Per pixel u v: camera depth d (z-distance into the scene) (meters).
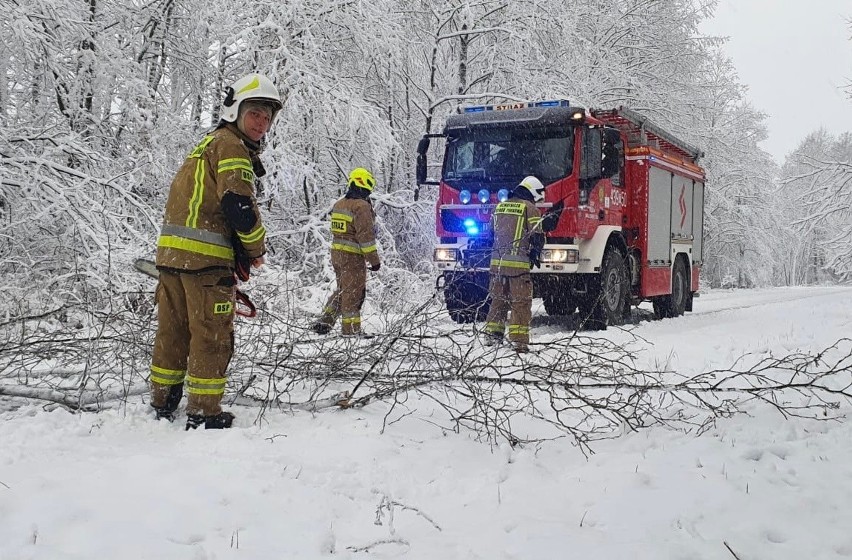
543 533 2.94
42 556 2.43
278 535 2.79
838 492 3.47
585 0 18.27
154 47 13.39
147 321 5.28
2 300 8.13
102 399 4.64
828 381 6.26
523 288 7.89
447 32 17.05
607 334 9.70
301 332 6.04
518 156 10.29
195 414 4.23
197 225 4.24
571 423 4.87
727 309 15.49
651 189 12.28
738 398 5.50
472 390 4.43
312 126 13.70
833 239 24.89
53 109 11.41
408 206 15.02
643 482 3.61
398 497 3.36
